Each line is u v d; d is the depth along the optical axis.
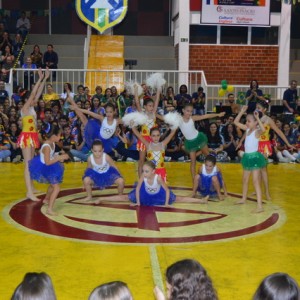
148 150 8.41
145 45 20.33
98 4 18.92
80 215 7.55
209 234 6.65
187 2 17.36
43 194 8.92
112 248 6.02
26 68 16.14
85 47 17.39
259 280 5.04
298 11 20.56
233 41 17.91
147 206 8.16
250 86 14.87
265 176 8.72
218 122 13.61
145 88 12.28
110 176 8.35
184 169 11.87
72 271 5.24
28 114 8.45
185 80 17.48
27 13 20.34
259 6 17.42
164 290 4.74
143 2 21.36
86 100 14.20
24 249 5.94
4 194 8.91
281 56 17.84
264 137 8.63
